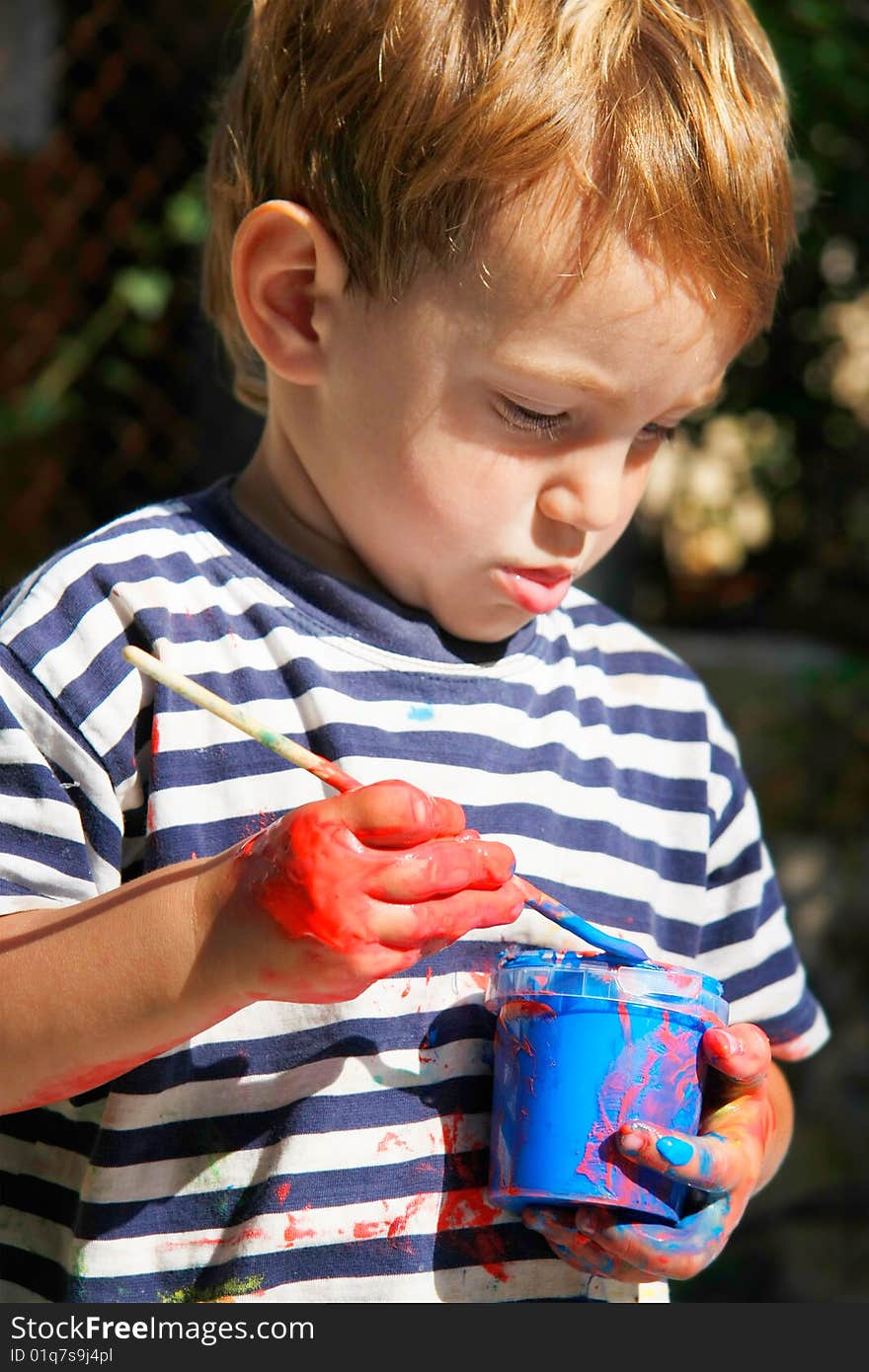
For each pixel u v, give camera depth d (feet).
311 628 4.39
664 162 3.96
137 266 12.32
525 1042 3.96
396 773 4.28
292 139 4.38
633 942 4.59
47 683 4.15
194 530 4.56
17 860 4.03
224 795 4.19
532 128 3.92
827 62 11.98
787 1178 11.24
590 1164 3.86
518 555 4.21
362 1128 4.07
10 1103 3.92
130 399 12.50
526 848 4.44
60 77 12.32
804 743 12.82
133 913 3.74
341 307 4.25
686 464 15.07
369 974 3.53
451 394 4.08
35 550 12.53
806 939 12.09
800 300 14.06
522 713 4.60
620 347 3.98
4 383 12.21
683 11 4.37
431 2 4.17
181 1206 4.08
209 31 12.08
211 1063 4.11
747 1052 4.08
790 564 15.52
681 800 4.94
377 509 4.26
